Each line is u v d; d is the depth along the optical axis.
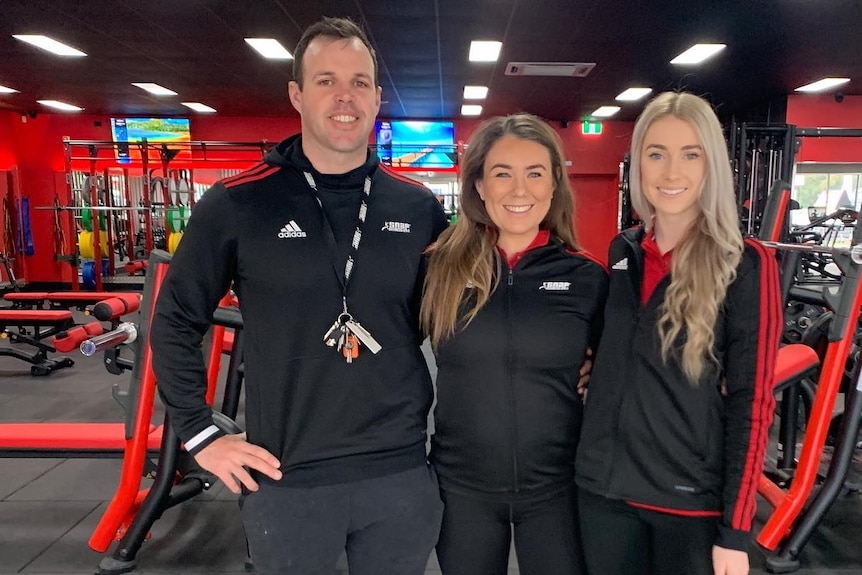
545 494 1.39
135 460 2.35
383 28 5.74
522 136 1.42
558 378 1.39
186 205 8.47
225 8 5.20
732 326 1.24
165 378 1.34
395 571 1.37
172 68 7.44
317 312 1.34
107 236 9.71
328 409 1.34
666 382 1.29
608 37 6.04
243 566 2.39
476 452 1.38
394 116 11.37
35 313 5.38
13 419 4.23
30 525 2.74
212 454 1.32
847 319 2.29
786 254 2.99
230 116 11.25
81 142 8.41
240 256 1.35
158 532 2.65
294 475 1.33
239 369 2.92
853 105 9.25
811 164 9.76
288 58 6.92
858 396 2.34
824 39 6.13
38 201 11.08
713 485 1.29
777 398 4.10
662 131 1.31
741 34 5.94
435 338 1.42
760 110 9.99
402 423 1.39
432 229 1.51
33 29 5.80
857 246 2.21
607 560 1.37
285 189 1.38
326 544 1.33
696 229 1.29
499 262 1.41
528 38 6.08
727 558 1.23
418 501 1.38
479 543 1.40
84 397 4.74
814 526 2.38
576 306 1.40
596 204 12.25
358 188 1.43
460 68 7.39
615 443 1.34
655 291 1.33
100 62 7.13
